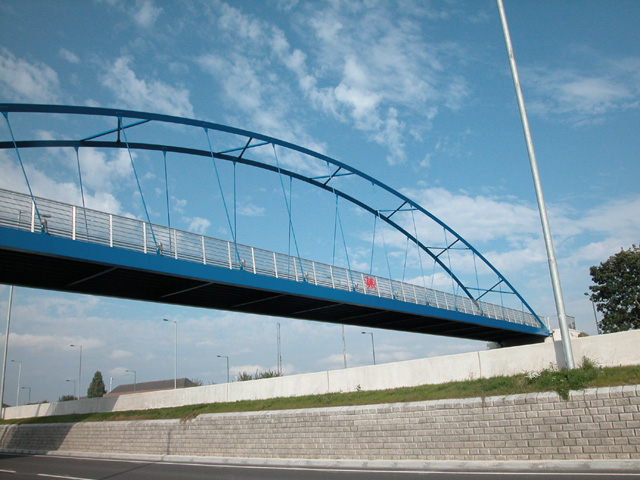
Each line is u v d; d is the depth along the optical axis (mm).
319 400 26625
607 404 16281
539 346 20828
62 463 27328
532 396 17781
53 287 30984
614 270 63219
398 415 20984
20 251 24750
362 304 41625
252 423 26344
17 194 25297
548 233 20266
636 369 17578
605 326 63469
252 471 20125
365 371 26531
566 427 16859
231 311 40750
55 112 31797
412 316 48688
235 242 34531
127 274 30141
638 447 15500
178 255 31031
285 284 36156
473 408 19016
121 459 29719
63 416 42500
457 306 52188
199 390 34688
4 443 43750
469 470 16828
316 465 21578
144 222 29891
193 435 28938
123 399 39188
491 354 22156
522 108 21406
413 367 24672
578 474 14047
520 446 17672
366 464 20328
